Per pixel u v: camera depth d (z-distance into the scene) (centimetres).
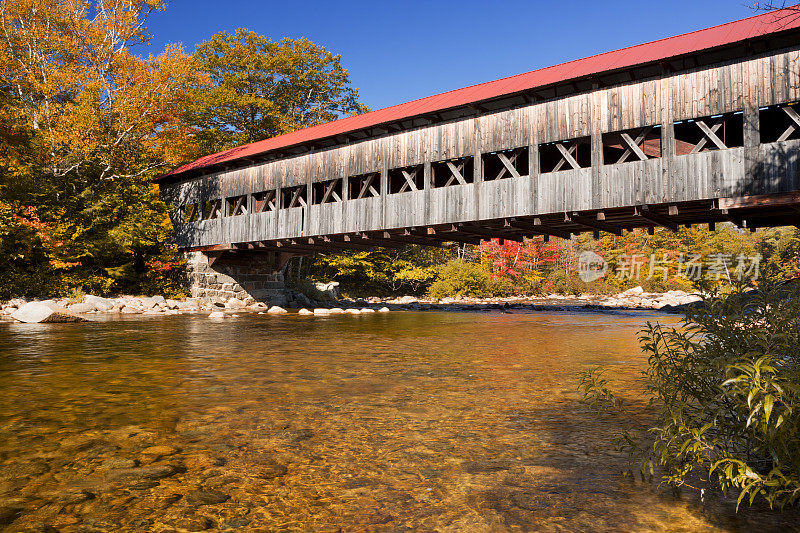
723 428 228
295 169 1961
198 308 1992
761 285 252
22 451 292
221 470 260
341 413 384
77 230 1911
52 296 1781
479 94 1549
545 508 211
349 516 204
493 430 335
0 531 192
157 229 2209
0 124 2083
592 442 306
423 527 194
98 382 515
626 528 191
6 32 2216
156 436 322
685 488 233
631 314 1927
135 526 196
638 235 4447
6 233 1708
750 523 194
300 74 3800
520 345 872
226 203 2223
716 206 1159
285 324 1354
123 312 1762
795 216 1355
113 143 2208
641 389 470
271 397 443
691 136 1523
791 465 197
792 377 188
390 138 1695
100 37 2231
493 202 1462
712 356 242
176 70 2241
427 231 1656
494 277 3653
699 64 1216
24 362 656
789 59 1052
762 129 1428
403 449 294
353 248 2352
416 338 994
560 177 1348
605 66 1304
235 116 3581
